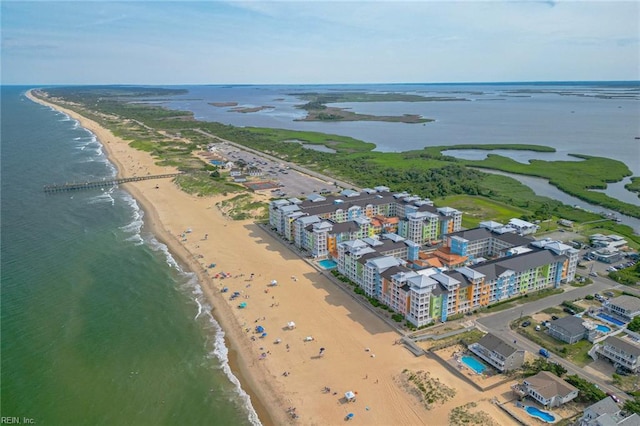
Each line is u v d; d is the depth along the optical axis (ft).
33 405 405.80
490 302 586.45
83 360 467.11
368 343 497.46
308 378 442.09
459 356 472.03
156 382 438.40
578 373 447.01
